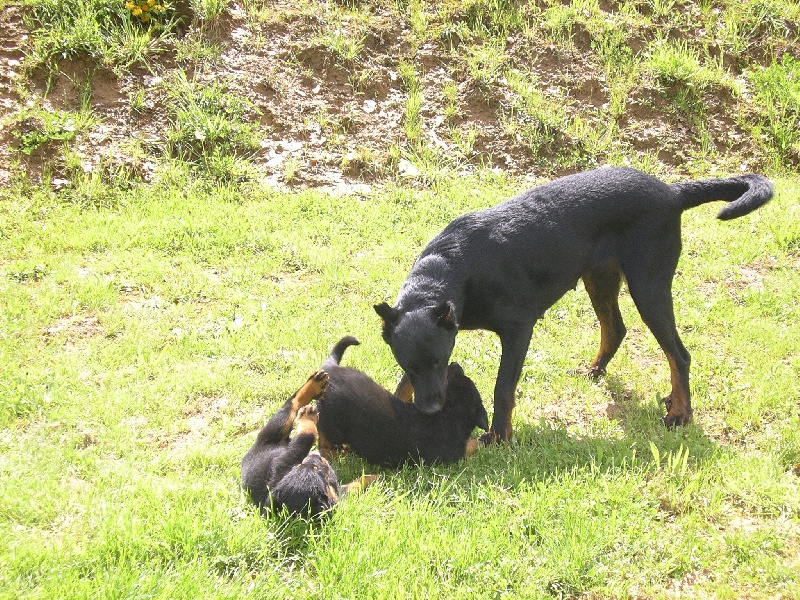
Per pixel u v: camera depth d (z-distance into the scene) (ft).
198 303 24.81
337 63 29.12
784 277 25.81
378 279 25.48
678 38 31.96
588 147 28.66
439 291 22.53
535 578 20.89
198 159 27.66
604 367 23.89
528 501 21.56
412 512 21.36
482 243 22.74
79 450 22.13
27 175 26.86
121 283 24.95
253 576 20.86
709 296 25.41
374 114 28.84
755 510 21.71
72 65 28.09
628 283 23.08
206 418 22.81
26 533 20.99
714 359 24.07
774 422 23.02
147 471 21.89
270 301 24.84
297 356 23.77
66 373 23.24
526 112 29.01
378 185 27.81
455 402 22.44
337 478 21.98
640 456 22.44
